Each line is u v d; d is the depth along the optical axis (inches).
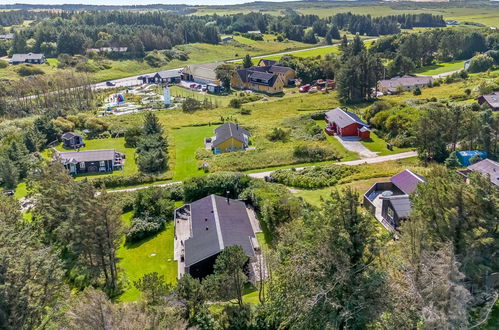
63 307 1251.8
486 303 1161.4
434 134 2655.0
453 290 962.1
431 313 920.3
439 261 1027.3
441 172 1486.2
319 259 1132.5
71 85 5000.0
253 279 1576.0
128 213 2289.6
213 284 1348.4
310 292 1120.8
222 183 2351.1
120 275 1748.3
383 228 1884.8
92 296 1049.5
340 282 1093.8
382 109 3663.9
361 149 3068.4
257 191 2171.5
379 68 5059.1
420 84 4985.2
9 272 1143.6
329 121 3595.0
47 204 1957.4
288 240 1381.6
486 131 2576.3
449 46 6771.7
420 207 1336.1
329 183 2465.6
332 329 1052.5
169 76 6235.2
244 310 1323.8
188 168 2874.0
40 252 1342.3
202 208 2050.9
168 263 1822.1
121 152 3255.4
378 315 1058.1
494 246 1210.6
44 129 3499.0
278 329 1216.2
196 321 1282.0
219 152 3120.1
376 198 2191.2
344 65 4756.4
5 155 2844.5
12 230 1435.8
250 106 4584.2
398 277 1166.3
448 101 4030.5
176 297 1316.4
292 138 3358.8
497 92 4035.4
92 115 4291.3
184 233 2050.9
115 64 7190.0
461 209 1214.9
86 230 1608.0
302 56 7426.2
